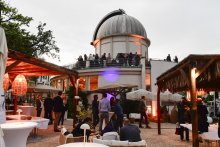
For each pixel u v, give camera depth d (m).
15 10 20.41
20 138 4.97
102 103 13.84
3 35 3.98
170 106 27.98
